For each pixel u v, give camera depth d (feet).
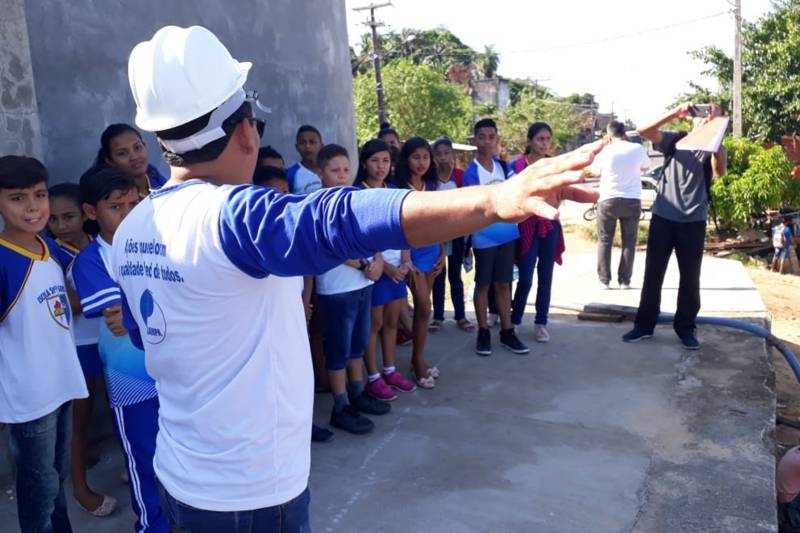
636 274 25.48
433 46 180.04
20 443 8.27
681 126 58.08
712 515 9.79
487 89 181.88
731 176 46.60
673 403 13.56
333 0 22.63
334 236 4.17
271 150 13.82
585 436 12.31
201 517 4.95
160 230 4.82
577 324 19.15
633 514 9.87
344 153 12.28
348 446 12.08
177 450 5.03
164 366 5.05
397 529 9.62
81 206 9.16
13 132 11.07
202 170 5.00
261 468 4.92
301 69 20.44
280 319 4.89
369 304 12.92
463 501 10.28
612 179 22.34
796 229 46.60
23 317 8.10
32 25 11.96
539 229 17.03
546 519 9.79
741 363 15.51
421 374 14.73
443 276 18.63
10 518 10.19
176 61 4.75
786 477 11.86
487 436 12.39
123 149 10.86
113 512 10.35
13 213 8.02
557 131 139.44
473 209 3.99
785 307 27.84
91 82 13.05
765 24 66.64
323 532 9.59
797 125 64.03
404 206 4.12
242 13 17.67
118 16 13.62
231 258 4.47
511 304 17.76
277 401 4.91
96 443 12.63
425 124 102.99
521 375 15.35
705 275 24.29
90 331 10.05
